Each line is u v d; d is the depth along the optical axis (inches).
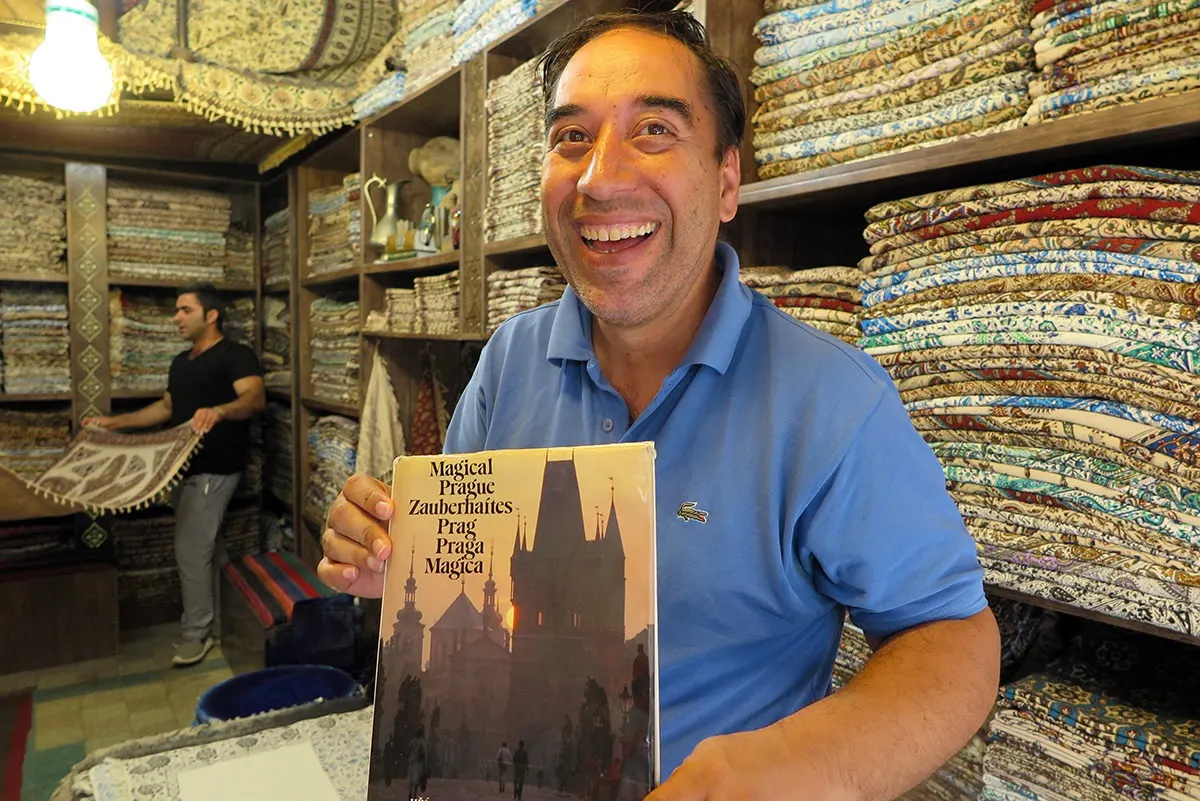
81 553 155.4
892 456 31.7
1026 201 40.4
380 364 121.4
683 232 34.7
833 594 33.2
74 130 140.0
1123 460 37.8
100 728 119.4
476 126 91.0
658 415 36.4
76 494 120.4
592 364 38.4
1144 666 44.9
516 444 41.3
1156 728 38.6
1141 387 36.8
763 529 32.9
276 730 58.8
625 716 26.0
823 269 52.9
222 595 143.2
